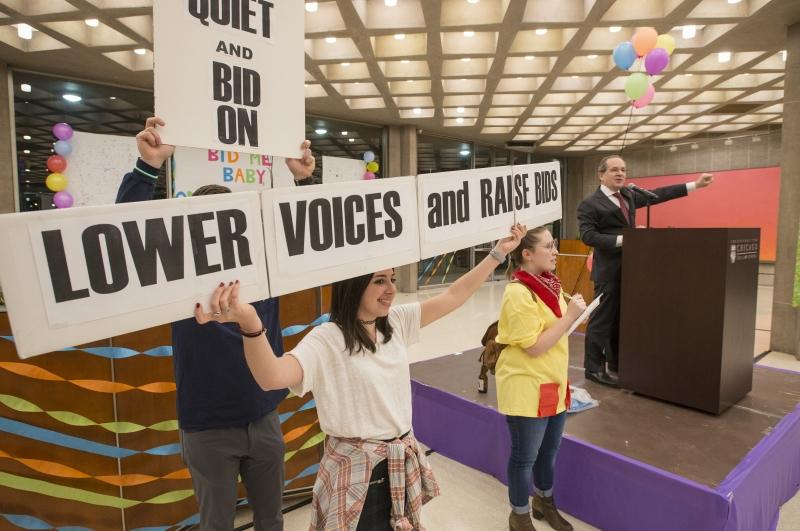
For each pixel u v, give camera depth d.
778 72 6.26
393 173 9.45
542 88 6.92
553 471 1.95
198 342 1.32
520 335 1.71
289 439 2.23
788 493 2.23
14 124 5.61
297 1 1.08
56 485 1.90
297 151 1.11
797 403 2.58
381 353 1.13
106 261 0.72
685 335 2.53
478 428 2.56
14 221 0.65
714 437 2.16
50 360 1.86
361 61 5.77
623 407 2.56
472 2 4.79
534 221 1.33
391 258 1.05
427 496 1.14
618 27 4.95
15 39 4.98
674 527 1.76
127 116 6.49
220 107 0.98
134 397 1.89
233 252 0.84
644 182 12.65
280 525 1.50
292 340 2.21
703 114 8.75
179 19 0.92
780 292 4.82
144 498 1.93
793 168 4.76
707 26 5.34
